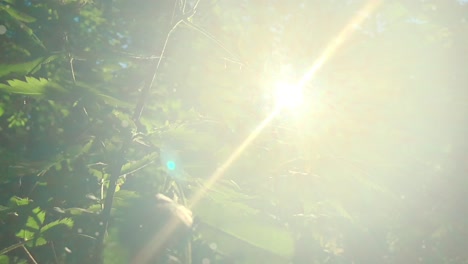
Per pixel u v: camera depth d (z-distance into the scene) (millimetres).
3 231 674
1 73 627
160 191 721
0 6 745
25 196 746
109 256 568
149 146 656
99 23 963
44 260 745
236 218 577
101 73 784
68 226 666
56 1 802
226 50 760
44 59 674
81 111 792
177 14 748
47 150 752
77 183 754
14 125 827
